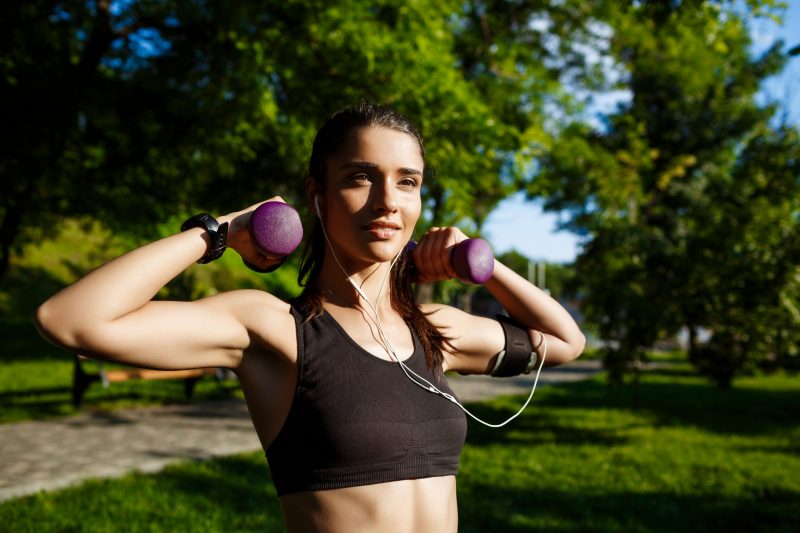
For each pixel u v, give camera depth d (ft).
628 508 17.99
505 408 36.52
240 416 30.83
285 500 4.33
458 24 41.93
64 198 26.35
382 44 23.72
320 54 24.31
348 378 4.31
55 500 16.55
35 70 23.85
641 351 33.09
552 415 34.71
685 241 33.12
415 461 4.35
